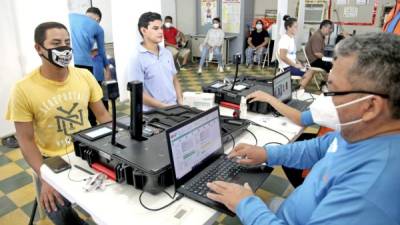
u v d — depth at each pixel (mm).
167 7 7250
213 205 1054
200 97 1992
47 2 2900
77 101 1655
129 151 1227
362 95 731
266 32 6914
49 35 1471
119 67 3979
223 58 7105
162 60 2381
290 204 1000
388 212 645
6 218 1982
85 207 1089
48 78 1560
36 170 1430
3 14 2852
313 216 765
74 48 3248
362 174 717
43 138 1590
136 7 3885
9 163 2670
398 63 677
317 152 1252
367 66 701
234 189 1021
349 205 694
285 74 2215
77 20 3209
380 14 6230
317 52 4797
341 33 5945
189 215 1029
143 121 1481
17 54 2986
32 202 2137
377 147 739
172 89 2465
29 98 1500
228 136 1558
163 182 1126
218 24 6699
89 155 1274
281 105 1894
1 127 3035
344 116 788
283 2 5395
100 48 3475
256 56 6973
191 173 1202
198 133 1243
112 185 1202
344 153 830
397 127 742
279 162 1289
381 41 710
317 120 948
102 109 1833
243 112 1934
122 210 1060
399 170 670
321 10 6664
